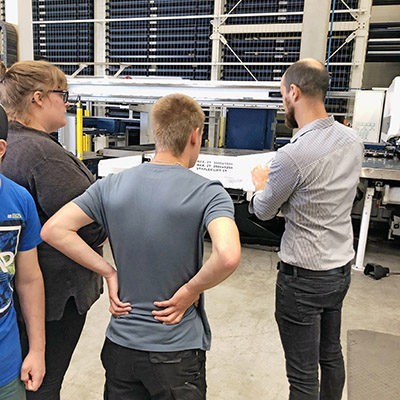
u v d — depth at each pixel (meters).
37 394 1.22
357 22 4.37
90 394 1.74
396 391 1.83
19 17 3.43
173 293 0.95
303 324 1.31
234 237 0.85
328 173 1.20
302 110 1.28
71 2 5.26
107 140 5.64
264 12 4.61
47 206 1.09
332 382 1.43
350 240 1.33
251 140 4.70
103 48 5.35
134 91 3.29
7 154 1.07
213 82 3.04
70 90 3.40
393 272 3.34
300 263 1.27
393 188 3.13
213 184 0.95
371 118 4.11
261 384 1.84
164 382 0.94
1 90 1.10
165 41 5.08
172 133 0.98
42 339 1.04
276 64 4.70
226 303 2.70
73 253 0.96
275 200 1.26
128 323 0.95
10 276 0.89
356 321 2.50
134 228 0.94
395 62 5.18
